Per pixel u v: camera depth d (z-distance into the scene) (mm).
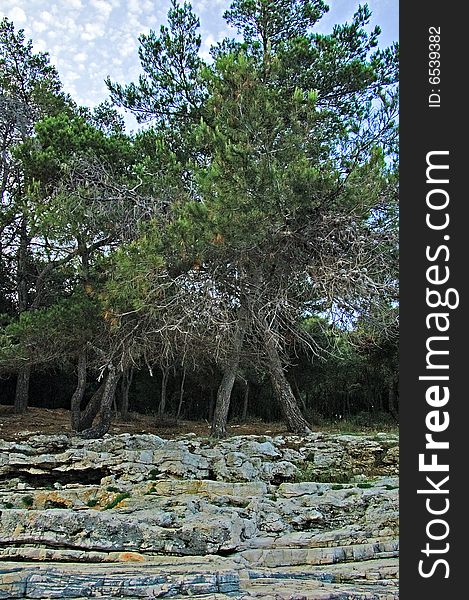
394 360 24375
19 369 18516
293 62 17203
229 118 13578
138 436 13391
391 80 18438
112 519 7133
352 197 12539
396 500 8328
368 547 6941
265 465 10914
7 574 5715
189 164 14945
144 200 15359
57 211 15031
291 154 13711
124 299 14008
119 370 15781
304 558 6664
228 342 15367
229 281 14484
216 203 12391
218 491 9016
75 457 10945
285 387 16766
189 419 27562
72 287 23375
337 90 18094
